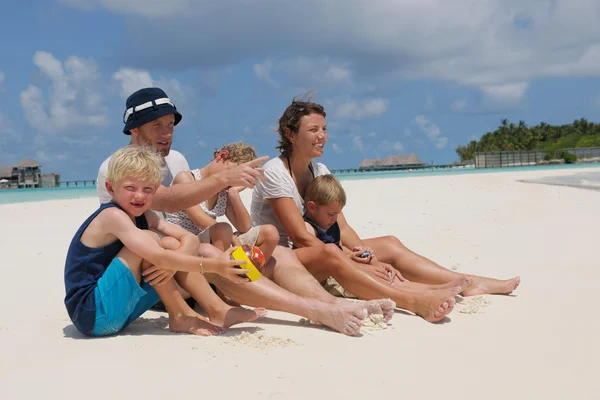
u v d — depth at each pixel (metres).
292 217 4.48
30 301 4.61
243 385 2.62
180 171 4.70
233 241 4.18
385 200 14.95
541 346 3.21
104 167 4.06
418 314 3.95
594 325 3.60
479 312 4.00
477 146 116.06
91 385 2.63
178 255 3.35
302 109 4.72
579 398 2.50
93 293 3.39
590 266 5.52
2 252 7.57
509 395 2.53
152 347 3.22
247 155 4.61
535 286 4.77
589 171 40.03
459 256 6.36
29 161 62.22
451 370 2.84
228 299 4.27
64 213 14.21
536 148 113.56
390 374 2.78
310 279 4.01
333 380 2.69
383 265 4.52
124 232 3.35
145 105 4.28
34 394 2.54
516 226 8.79
